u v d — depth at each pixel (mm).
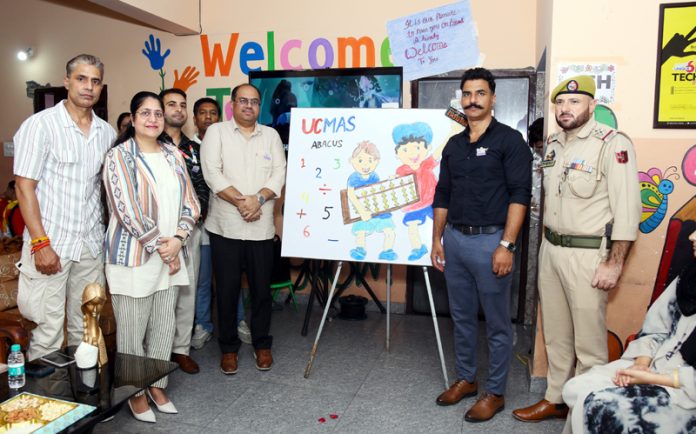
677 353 1877
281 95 4176
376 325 3908
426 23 3924
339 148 2908
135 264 2334
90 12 4777
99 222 2568
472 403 2664
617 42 2508
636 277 2582
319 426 2438
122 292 2361
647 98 2500
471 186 2443
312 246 2910
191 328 3080
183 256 2561
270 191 2975
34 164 2248
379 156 2852
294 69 4211
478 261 2436
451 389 2674
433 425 2449
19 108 5316
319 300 4266
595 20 2523
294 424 2457
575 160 2291
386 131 2854
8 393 1854
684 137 2482
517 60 3805
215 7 4359
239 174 2955
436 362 3199
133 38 4648
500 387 2537
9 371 1849
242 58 4336
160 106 2412
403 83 4012
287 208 2951
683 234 2508
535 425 2453
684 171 2492
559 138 2414
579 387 1936
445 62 3918
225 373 3008
